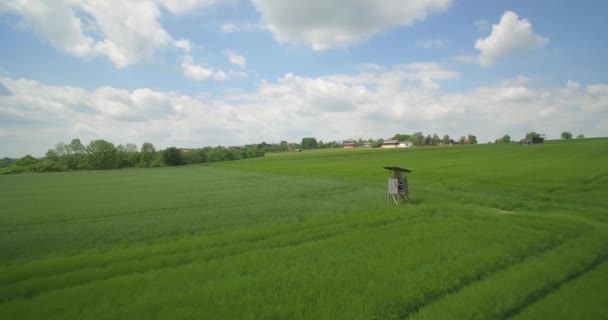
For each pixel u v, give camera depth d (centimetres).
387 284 762
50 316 636
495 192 2477
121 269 901
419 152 9750
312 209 2044
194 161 13150
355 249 1038
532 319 609
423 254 970
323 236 1243
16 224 1798
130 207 2389
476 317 620
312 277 815
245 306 667
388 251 1009
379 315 632
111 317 623
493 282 761
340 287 754
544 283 755
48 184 5009
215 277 826
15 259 1102
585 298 687
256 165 8875
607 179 2875
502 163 4997
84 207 2431
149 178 5891
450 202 2091
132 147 13175
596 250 986
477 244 1058
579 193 2267
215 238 1243
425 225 1349
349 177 4294
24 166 10056
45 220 1916
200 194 3181
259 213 1942
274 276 820
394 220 1512
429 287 745
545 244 1052
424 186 2994
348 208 2041
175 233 1477
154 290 747
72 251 1190
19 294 755
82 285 796
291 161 9550
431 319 609
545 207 1864
